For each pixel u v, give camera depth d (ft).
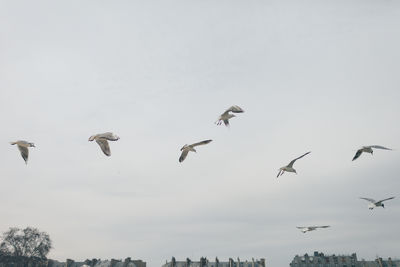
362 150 55.67
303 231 65.51
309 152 56.75
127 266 385.70
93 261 401.90
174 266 386.52
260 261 377.91
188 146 38.04
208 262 392.47
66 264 398.62
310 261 387.34
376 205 64.69
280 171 58.23
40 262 383.24
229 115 45.83
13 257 366.84
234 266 383.86
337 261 380.99
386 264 367.45
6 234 375.66
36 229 388.16
